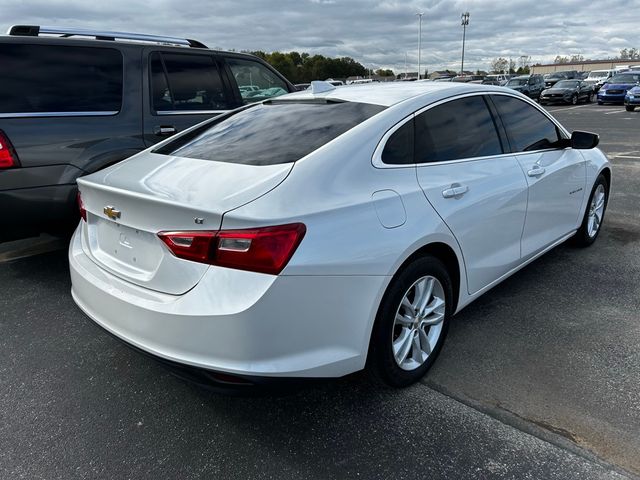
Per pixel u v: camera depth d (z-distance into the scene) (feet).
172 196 7.29
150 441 8.01
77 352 10.64
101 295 8.02
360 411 8.57
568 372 9.45
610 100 94.07
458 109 10.35
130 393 9.25
